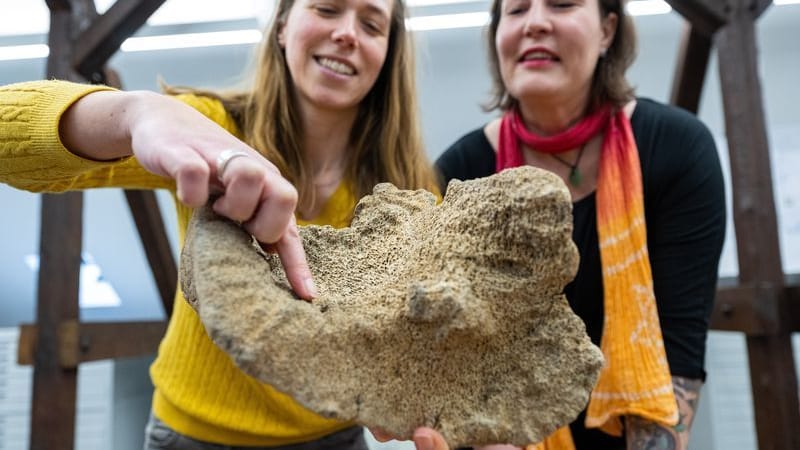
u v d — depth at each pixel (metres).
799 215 1.64
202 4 1.51
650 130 0.75
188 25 1.56
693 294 0.70
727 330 1.12
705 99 1.77
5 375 1.86
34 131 0.42
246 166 0.34
